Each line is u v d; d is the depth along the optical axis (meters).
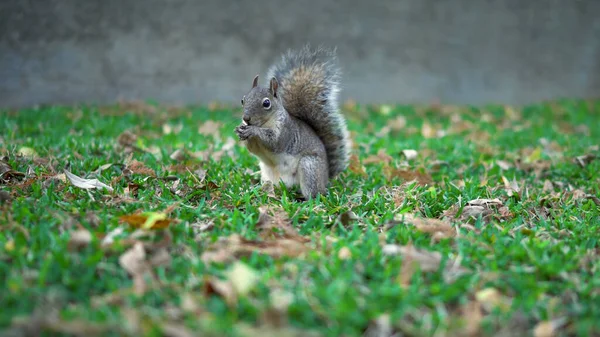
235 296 4.23
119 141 9.66
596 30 18.06
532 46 17.83
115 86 15.06
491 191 7.63
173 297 4.36
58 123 11.15
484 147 10.70
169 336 3.82
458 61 17.50
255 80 7.58
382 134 11.95
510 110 15.26
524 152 10.44
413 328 4.12
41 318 3.84
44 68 14.47
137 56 15.22
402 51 17.14
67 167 7.55
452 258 5.19
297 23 16.39
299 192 7.45
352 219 6.09
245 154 9.13
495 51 17.67
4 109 13.14
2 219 5.39
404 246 5.36
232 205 6.51
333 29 16.66
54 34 14.50
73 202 6.10
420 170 8.38
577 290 4.77
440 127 13.02
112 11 14.92
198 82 15.73
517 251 5.30
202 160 8.52
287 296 4.27
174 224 5.43
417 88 17.31
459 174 8.80
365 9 16.80
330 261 4.93
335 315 4.08
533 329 4.26
